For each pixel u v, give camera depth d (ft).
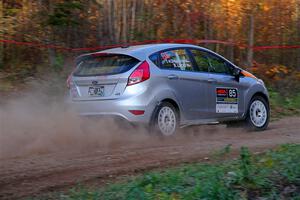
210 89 77.05
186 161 57.67
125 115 68.85
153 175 48.19
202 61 77.66
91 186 48.57
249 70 114.73
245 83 81.76
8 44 97.04
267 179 48.57
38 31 98.78
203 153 61.52
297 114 103.76
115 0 102.83
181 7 109.40
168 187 45.70
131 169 54.39
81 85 72.28
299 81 118.21
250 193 46.32
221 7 113.60
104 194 44.96
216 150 62.44
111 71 70.44
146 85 69.67
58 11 96.27
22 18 98.94
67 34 100.22
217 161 56.80
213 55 79.71
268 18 119.96
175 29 109.09
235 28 115.44
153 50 72.38
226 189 45.32
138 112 68.90
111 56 72.13
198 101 75.56
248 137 74.38
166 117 71.61
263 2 118.73
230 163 54.24
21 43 95.40
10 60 97.35
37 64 97.71
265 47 116.06
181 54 75.31
